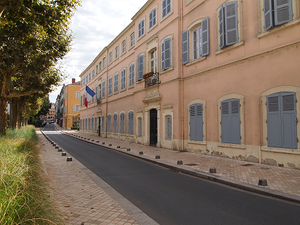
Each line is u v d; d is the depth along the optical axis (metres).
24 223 2.65
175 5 13.98
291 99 7.62
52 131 48.59
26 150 7.83
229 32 9.99
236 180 6.34
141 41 18.55
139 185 6.22
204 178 7.05
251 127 8.95
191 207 4.53
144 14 18.17
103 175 7.45
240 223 3.78
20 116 27.31
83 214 4.03
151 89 16.42
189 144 12.51
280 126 7.89
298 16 7.57
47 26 8.25
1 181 3.29
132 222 3.73
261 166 8.00
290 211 4.29
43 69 13.77
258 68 8.78
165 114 14.51
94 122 33.00
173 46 14.06
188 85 12.82
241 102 9.40
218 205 4.64
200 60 11.90
